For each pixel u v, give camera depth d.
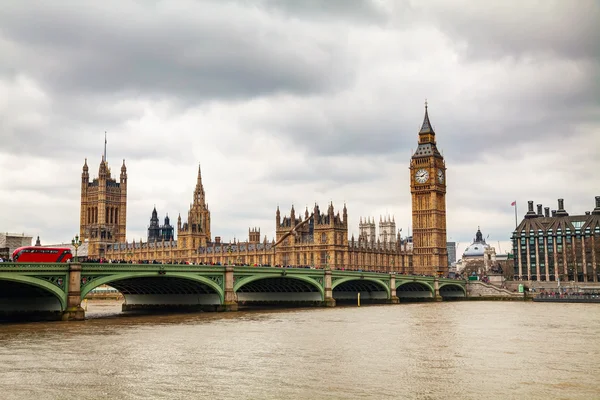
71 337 97.56
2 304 128.12
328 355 83.44
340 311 164.12
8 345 88.69
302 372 71.56
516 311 169.62
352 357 81.88
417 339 100.31
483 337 103.56
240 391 62.34
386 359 80.50
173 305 161.12
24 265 110.44
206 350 86.62
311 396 60.59
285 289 192.00
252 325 119.62
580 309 179.88
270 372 71.50
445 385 65.38
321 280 184.75
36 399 59.06
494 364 77.19
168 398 59.75
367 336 103.69
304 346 91.31
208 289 154.62
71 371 71.00
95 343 91.50
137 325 116.94
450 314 155.12
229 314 145.38
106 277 125.25
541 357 82.56
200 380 67.12
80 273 120.06
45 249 122.00
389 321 131.75
